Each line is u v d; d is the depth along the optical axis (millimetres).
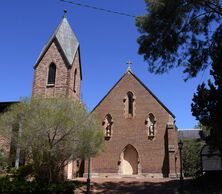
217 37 29000
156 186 30438
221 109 25984
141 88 40594
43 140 27422
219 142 25391
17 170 30688
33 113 27969
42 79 38500
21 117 28625
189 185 29062
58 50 39031
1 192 26516
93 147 28781
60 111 27688
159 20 28719
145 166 37812
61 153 28141
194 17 29312
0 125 29094
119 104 40469
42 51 39656
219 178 29312
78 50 41625
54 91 37531
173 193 26828
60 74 38094
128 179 35562
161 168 37344
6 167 31250
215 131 25406
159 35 29016
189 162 40438
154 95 39969
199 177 31219
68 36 40688
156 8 28406
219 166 33188
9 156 31266
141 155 38281
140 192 28000
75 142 28000
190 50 29641
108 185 31578
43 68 38906
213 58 28234
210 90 27141
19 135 28062
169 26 28703
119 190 29109
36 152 27984
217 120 25891
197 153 40812
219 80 27031
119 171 38125
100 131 30391
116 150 38938
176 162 38188
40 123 27047
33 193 26516
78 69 41375
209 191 26047
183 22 29125
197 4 28422
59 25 40844
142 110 39781
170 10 28203
